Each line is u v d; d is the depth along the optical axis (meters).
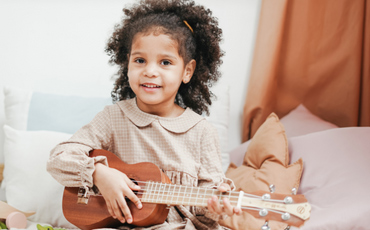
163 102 1.32
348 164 1.49
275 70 1.98
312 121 1.86
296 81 2.01
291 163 1.63
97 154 1.28
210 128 1.33
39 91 2.01
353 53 1.93
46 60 2.04
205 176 1.26
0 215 1.44
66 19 2.05
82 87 2.00
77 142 1.29
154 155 1.28
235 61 2.07
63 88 2.01
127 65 1.49
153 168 1.20
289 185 1.54
